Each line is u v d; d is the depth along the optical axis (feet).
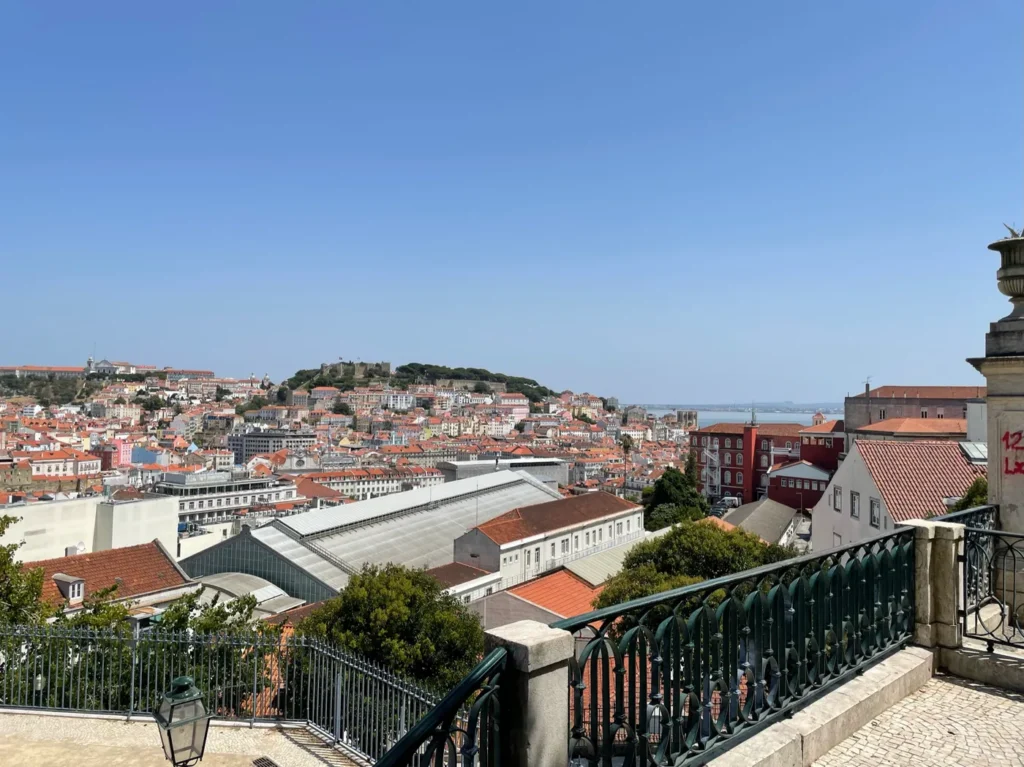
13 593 61.11
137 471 499.92
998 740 16.67
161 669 48.80
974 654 20.24
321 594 162.09
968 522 23.08
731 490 325.42
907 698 19.04
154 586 124.98
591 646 12.37
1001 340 24.62
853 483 99.76
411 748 9.23
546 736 10.73
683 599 14.19
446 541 211.61
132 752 41.16
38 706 46.65
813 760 15.66
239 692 48.52
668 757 13.55
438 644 90.07
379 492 515.09
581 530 218.18
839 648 18.24
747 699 15.51
